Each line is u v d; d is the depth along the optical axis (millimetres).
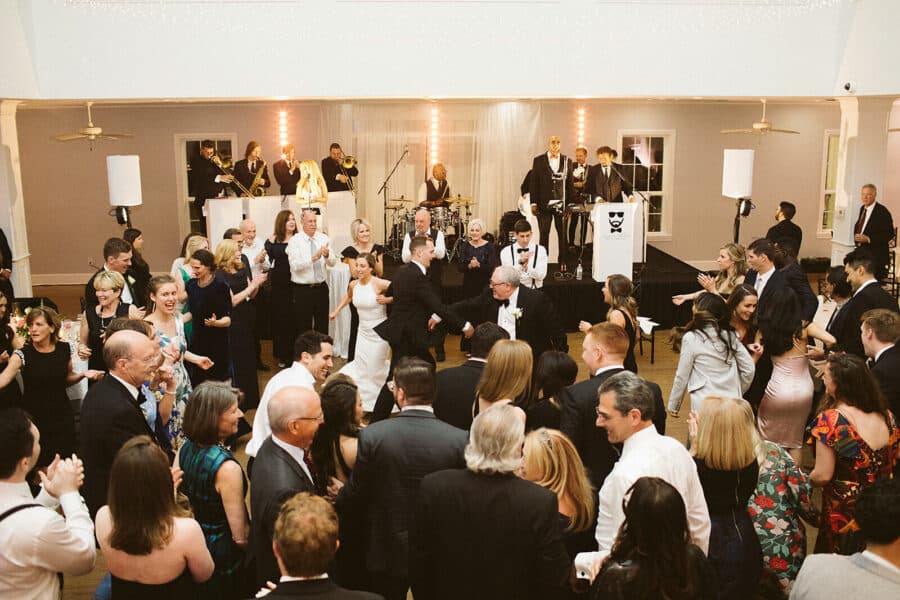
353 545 3350
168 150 12953
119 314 5266
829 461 3799
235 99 8625
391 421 3242
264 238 11086
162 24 8195
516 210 13062
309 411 3092
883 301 5551
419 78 8500
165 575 2713
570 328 9734
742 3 8734
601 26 8609
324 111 12930
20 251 8641
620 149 13461
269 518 2887
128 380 3736
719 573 3422
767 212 13789
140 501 2627
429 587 2742
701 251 13859
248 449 4035
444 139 13062
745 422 3391
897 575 2361
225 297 5824
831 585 2404
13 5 7750
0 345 5199
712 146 13562
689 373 4922
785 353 4969
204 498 3176
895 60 8867
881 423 3809
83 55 8141
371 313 6820
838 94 9008
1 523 2660
